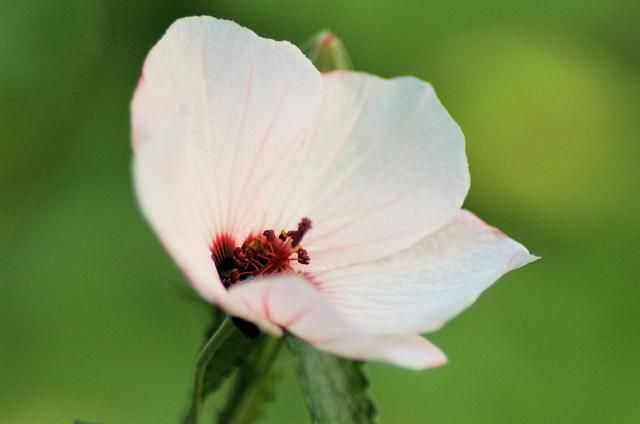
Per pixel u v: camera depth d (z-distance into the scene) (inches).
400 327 12.7
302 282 12.0
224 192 13.3
